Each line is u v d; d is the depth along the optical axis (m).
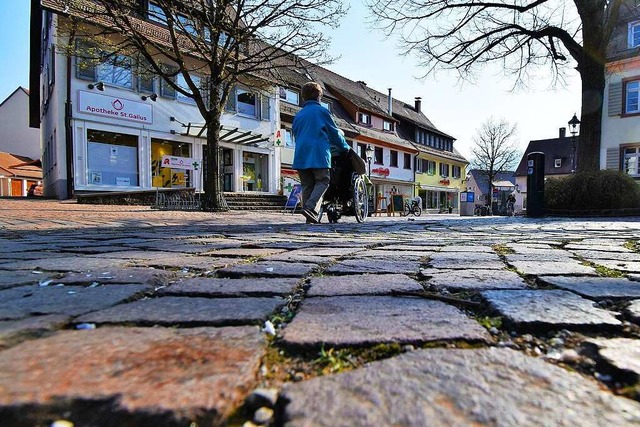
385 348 0.92
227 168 21.28
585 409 0.67
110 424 0.62
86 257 2.56
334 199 7.10
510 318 1.11
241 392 0.71
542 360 0.86
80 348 0.90
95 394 0.67
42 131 25.66
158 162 18.14
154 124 17.69
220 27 11.07
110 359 0.83
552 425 0.62
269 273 1.94
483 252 2.80
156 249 3.06
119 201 14.70
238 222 7.25
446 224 7.34
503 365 0.83
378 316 1.18
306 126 6.20
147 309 1.25
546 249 2.99
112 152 16.52
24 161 39.47
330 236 4.41
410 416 0.64
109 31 10.97
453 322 1.11
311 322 1.11
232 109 20.92
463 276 1.81
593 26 12.48
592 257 2.49
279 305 1.31
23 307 1.27
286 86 16.23
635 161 22.77
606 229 5.64
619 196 11.09
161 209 11.81
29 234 4.46
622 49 22.81
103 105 15.98
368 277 1.83
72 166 15.23
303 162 6.16
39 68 26.20
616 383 0.77
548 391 0.72
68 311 1.22
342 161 6.80
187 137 19.05
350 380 0.76
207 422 0.63
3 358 0.83
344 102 31.55
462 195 22.30
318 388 0.72
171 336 0.99
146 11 10.81
